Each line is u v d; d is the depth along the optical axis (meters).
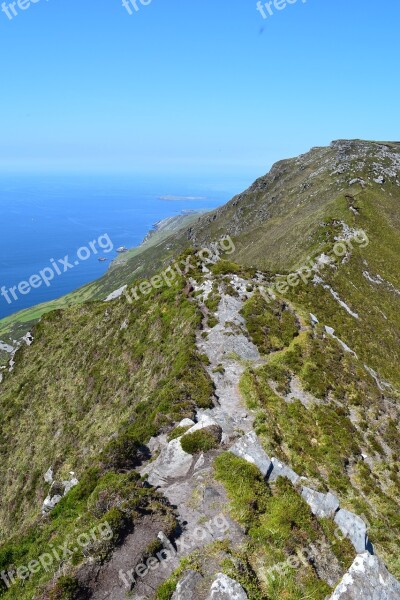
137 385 40.53
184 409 26.95
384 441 31.34
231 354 35.88
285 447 25.20
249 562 15.13
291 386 33.59
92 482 22.00
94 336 58.47
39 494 39.19
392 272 87.94
